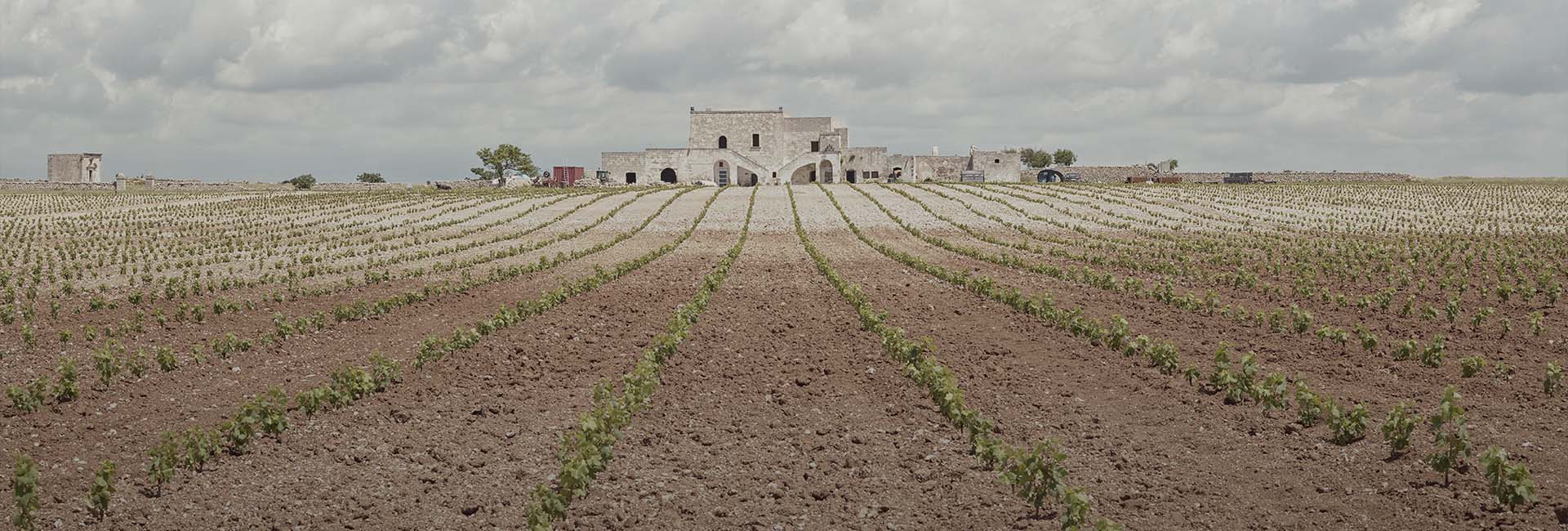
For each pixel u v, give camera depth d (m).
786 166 132.12
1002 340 25.12
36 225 68.06
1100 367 21.84
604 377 21.28
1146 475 15.07
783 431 17.42
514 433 17.33
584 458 14.34
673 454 16.17
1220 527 13.16
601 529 13.30
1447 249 51.00
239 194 100.31
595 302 32.28
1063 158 190.25
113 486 13.80
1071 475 15.07
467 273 39.34
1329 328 24.88
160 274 42.12
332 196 93.25
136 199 92.06
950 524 13.41
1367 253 48.50
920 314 29.58
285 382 21.06
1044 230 63.22
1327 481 14.66
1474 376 20.94
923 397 19.33
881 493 14.54
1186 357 23.12
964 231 62.28
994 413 18.31
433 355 22.27
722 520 13.65
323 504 14.22
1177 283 37.94
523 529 13.38
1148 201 85.94
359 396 19.36
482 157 130.50
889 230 62.75
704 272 42.00
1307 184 120.75
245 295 35.41
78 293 36.00
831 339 25.28
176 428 17.70
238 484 14.92
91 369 22.02
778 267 43.41
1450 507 13.52
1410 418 15.79
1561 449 15.78
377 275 39.19
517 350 23.89
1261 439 16.64
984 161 135.38
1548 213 78.19
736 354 23.44
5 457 16.14
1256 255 49.97
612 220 69.88
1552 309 30.22
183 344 25.42
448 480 15.06
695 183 130.38
